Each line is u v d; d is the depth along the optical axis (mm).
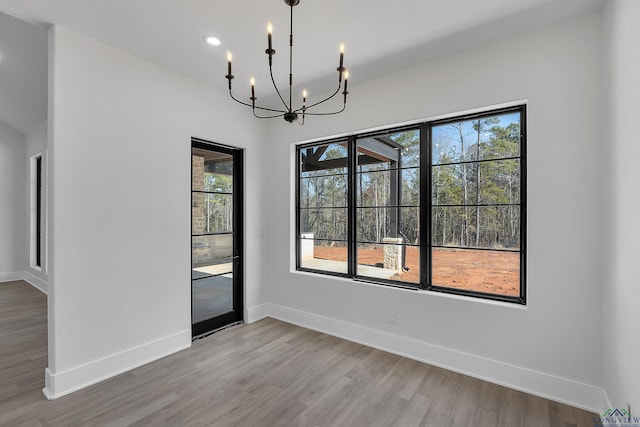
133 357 2562
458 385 2326
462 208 2631
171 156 2859
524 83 2244
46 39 2857
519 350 2275
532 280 2225
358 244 3248
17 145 5512
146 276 2666
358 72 2859
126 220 2537
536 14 2033
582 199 2051
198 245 3223
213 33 2266
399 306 2834
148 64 2686
